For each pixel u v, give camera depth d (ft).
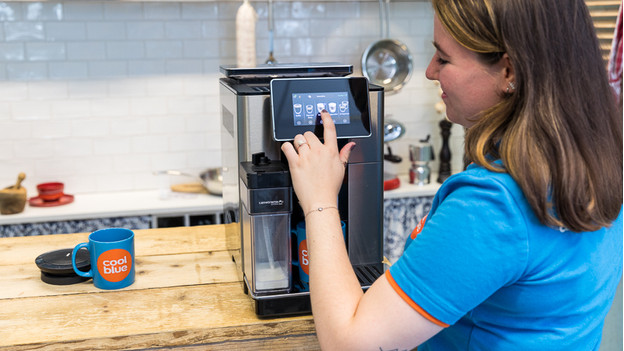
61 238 5.41
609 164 2.99
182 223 11.20
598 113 2.99
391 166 13.06
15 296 4.32
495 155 3.08
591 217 2.91
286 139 3.92
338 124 3.98
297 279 4.28
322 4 12.32
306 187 3.51
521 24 2.85
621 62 7.88
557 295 3.10
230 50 12.07
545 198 2.84
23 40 11.30
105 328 3.89
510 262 2.93
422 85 12.96
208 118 12.21
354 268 4.39
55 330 3.85
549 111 2.87
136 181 12.13
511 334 3.23
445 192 3.20
